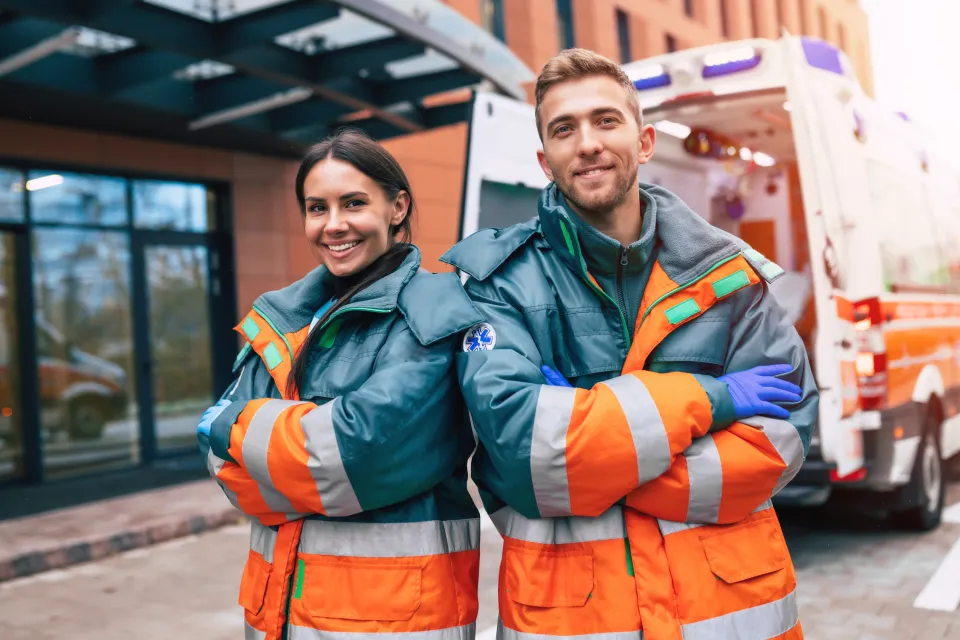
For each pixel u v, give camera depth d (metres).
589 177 1.65
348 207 1.79
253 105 7.01
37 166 7.29
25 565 4.95
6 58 5.62
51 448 7.44
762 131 5.98
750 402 1.55
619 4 14.59
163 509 6.12
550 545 1.57
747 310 1.70
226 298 8.69
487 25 11.87
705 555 1.55
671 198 1.75
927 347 5.10
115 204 7.89
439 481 1.71
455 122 8.20
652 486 1.52
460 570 1.72
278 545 1.70
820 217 4.12
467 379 1.58
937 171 6.06
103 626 4.05
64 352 7.57
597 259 1.70
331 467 1.56
